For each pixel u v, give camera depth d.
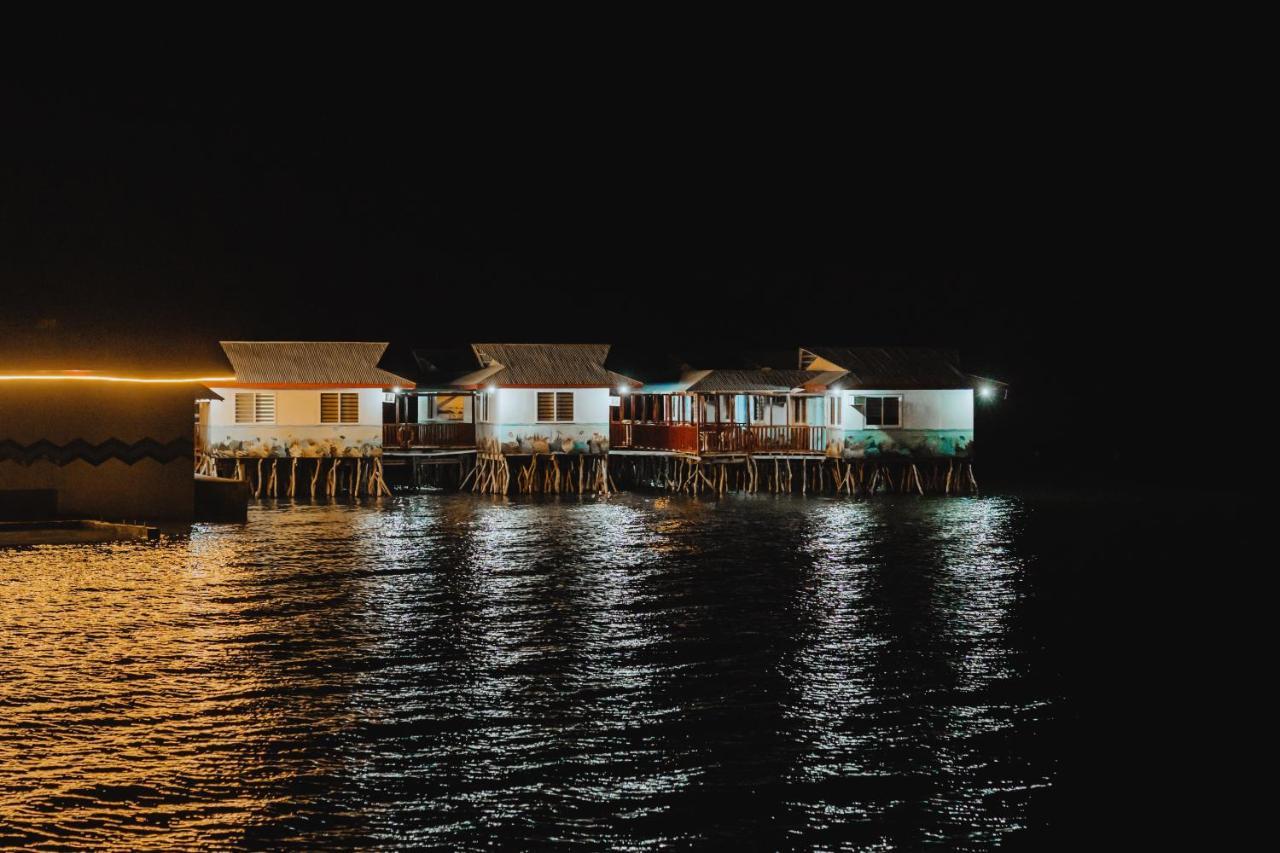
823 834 14.33
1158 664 21.62
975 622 25.03
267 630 23.44
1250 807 15.18
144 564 30.41
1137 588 29.14
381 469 51.56
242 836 14.06
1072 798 15.40
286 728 17.55
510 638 23.20
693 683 20.12
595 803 15.08
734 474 56.19
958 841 14.24
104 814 14.56
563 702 18.98
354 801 15.04
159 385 36.69
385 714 18.28
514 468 53.31
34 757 16.23
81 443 35.69
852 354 52.97
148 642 22.23
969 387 51.94
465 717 18.19
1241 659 22.05
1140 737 17.59
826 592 28.25
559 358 52.47
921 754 16.84
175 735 17.16
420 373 58.28
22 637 22.36
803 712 18.61
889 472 54.53
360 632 23.50
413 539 36.78
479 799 15.16
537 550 34.66
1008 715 18.58
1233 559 33.94
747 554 34.22
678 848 13.94
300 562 31.59
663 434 54.28
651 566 31.88
